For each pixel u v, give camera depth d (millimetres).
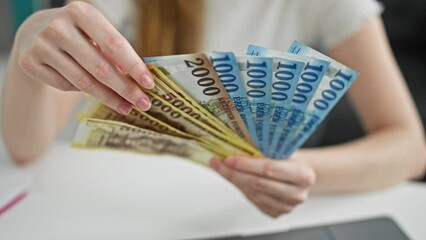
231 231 625
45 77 482
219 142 572
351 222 625
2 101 723
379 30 869
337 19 856
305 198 633
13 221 621
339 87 466
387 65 847
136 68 415
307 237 595
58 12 472
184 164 772
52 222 624
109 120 503
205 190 708
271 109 495
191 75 423
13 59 646
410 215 670
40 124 721
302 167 619
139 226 625
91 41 447
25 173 719
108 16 873
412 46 1838
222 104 473
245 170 616
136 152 610
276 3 890
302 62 420
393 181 744
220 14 877
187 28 812
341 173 703
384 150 756
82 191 690
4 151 774
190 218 646
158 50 816
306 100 487
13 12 1265
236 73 427
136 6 812
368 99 839
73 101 795
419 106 1479
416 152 792
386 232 606
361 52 838
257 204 640
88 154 779
